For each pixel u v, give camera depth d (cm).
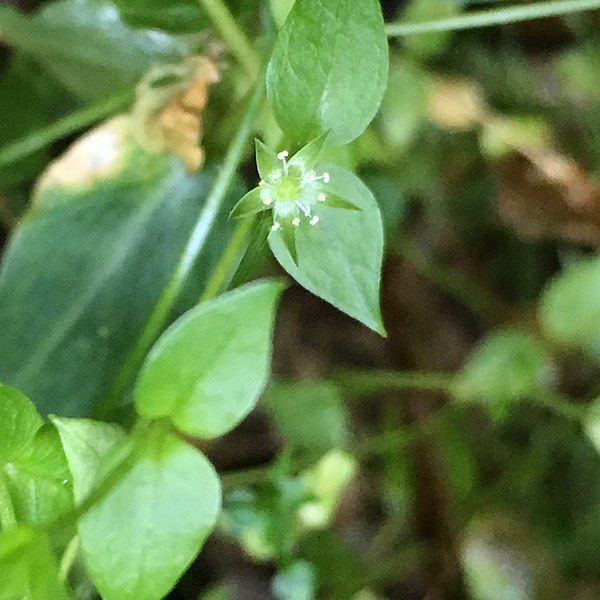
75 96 14
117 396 11
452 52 15
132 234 12
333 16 10
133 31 13
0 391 9
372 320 10
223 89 13
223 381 9
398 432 15
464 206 16
